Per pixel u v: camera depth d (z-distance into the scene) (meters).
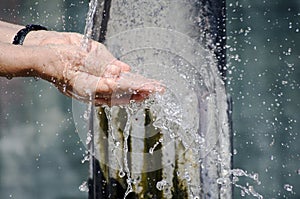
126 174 2.52
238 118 5.36
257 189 5.03
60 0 5.48
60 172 5.52
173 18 2.49
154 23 2.49
